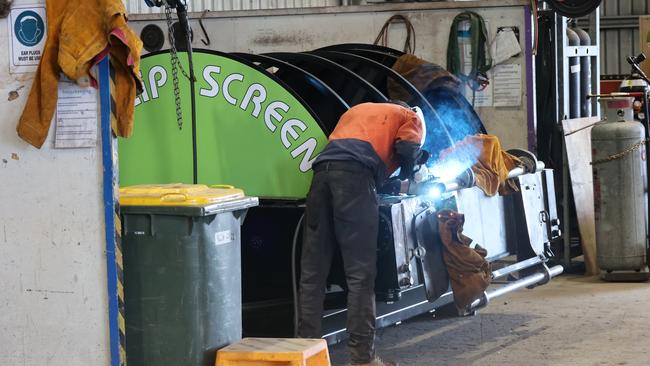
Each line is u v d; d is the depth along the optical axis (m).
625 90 9.90
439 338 7.34
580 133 10.30
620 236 9.53
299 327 5.99
